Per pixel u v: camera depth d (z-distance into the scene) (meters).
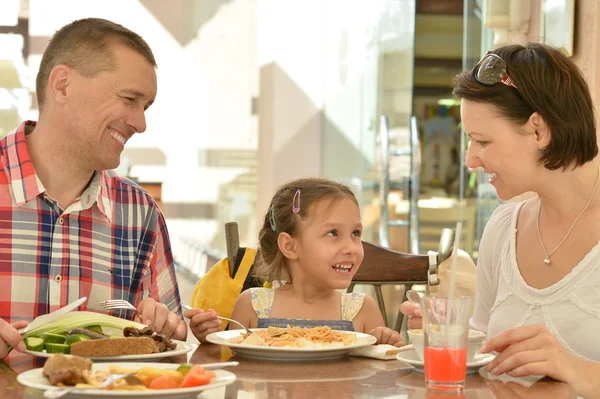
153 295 2.01
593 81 2.62
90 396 1.01
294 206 2.12
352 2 5.70
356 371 1.30
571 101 1.63
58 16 10.59
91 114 1.77
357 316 2.14
